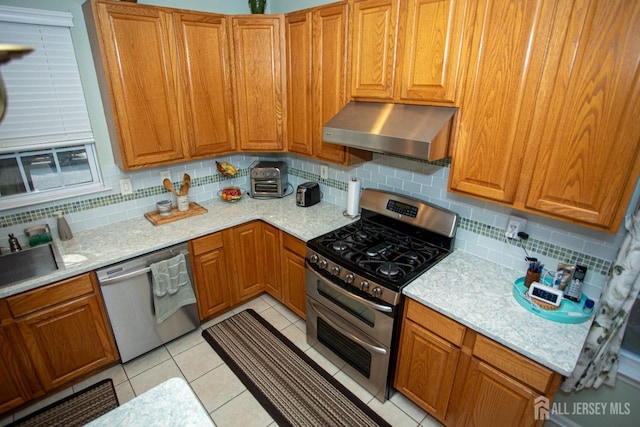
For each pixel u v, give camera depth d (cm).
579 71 136
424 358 192
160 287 241
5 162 221
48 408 216
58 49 219
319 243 234
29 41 208
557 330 158
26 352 202
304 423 209
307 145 269
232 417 213
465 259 218
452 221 218
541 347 148
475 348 167
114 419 105
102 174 256
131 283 231
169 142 254
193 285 267
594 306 171
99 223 262
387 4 189
